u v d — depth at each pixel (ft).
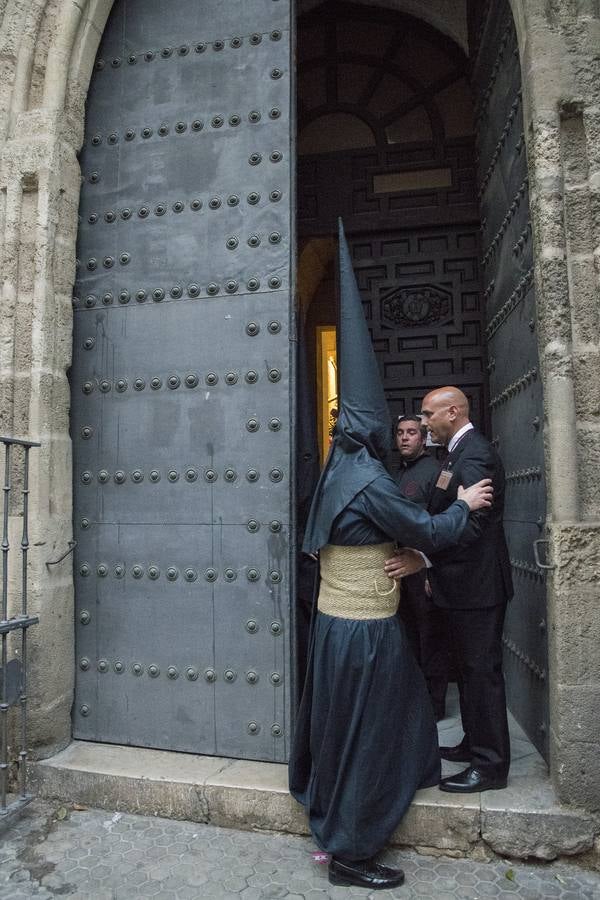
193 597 10.09
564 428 8.35
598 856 7.93
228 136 10.64
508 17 10.75
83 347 10.90
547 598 8.63
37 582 9.77
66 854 8.30
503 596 8.73
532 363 9.70
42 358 10.12
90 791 9.43
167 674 10.12
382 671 7.89
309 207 15.24
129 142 11.10
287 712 9.61
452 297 14.47
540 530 9.16
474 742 8.69
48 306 10.30
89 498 10.68
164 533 10.30
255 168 10.46
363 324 8.59
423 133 15.11
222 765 9.56
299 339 10.57
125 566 10.43
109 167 11.14
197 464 10.24
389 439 8.54
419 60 15.38
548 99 8.76
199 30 11.01
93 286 10.97
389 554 8.26
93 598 10.54
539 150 8.73
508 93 11.02
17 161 10.51
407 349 14.55
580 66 8.75
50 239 10.39
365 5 15.61
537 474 9.45
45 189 10.40
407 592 8.81
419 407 14.38
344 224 14.97
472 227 14.56
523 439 10.41
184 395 10.38
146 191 10.91
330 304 21.99
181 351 10.46
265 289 10.20
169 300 10.59
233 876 7.82
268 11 10.73
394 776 7.95
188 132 10.84
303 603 10.55
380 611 8.07
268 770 9.37
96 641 10.48
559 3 8.90
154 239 10.78
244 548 9.94
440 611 11.50
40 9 10.89
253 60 10.69
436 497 9.15
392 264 14.82
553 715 8.40
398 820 7.81
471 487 8.39
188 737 9.96
